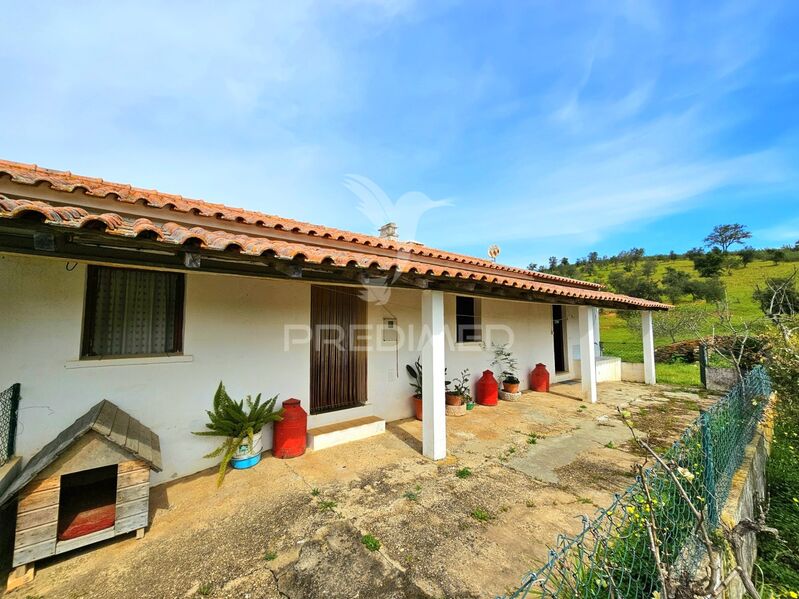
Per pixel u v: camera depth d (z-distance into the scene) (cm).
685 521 234
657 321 1970
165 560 282
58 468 274
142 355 408
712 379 984
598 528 196
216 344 456
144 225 235
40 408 341
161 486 402
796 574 348
